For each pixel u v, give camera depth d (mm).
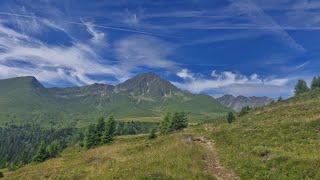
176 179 23047
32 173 37156
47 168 40531
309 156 26906
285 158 25969
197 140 47656
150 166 28219
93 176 26812
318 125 38594
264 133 40938
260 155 29812
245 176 24672
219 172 27656
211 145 43000
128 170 27328
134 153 41781
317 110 52906
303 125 40094
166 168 26938
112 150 49969
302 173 22391
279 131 40094
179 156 32094
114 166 30688
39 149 92438
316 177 21281
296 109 61906
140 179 22969
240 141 39812
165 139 50188
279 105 83625
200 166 29031
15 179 34312
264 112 73812
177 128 100500
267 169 24844
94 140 102562
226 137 45062
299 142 33469
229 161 29781
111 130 102688
